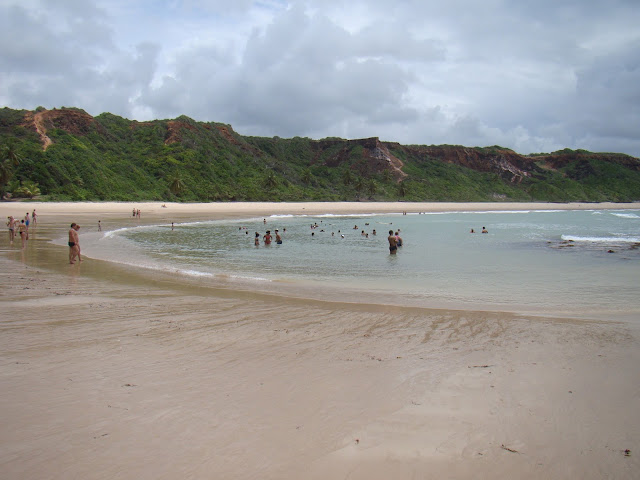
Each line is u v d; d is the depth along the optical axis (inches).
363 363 230.1
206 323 321.4
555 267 714.2
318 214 3063.5
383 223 2161.7
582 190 6594.5
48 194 2972.4
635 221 2412.6
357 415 167.2
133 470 130.4
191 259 796.6
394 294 479.5
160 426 156.6
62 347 252.4
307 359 236.2
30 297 405.1
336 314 360.8
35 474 128.0
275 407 173.5
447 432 154.3
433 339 283.3
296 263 762.8
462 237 1373.0
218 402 177.6
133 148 4200.3
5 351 242.7
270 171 4820.4
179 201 3577.8
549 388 195.2
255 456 138.2
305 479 126.6
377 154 6003.9
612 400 181.9
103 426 156.2
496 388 195.0
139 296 427.8
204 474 129.0
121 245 1008.2
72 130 3892.7
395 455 139.4
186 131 4630.9
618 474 130.1
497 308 408.8
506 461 136.8
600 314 380.2
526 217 2913.4
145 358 234.7
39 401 176.2
